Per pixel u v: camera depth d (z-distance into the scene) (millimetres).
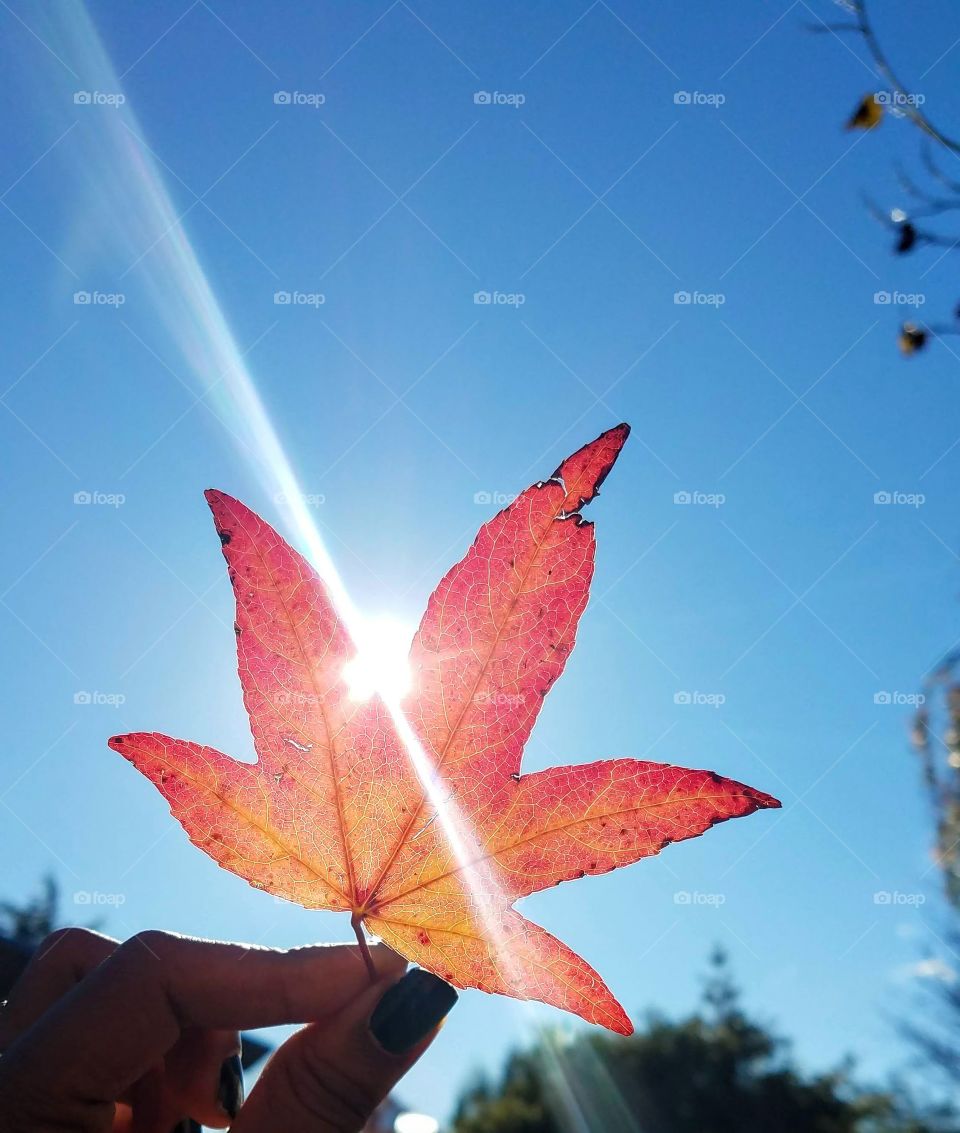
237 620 173
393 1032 184
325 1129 186
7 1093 183
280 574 173
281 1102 188
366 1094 186
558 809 171
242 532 172
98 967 194
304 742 175
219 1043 217
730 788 167
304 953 195
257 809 176
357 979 194
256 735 175
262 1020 190
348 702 175
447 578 172
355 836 176
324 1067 185
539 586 168
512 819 172
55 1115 185
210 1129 226
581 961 168
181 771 176
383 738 175
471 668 171
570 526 166
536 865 171
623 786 170
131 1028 189
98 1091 187
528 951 170
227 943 195
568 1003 167
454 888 174
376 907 176
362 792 175
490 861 173
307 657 174
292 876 176
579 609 166
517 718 170
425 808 174
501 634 170
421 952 174
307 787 175
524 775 172
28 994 230
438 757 174
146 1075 222
